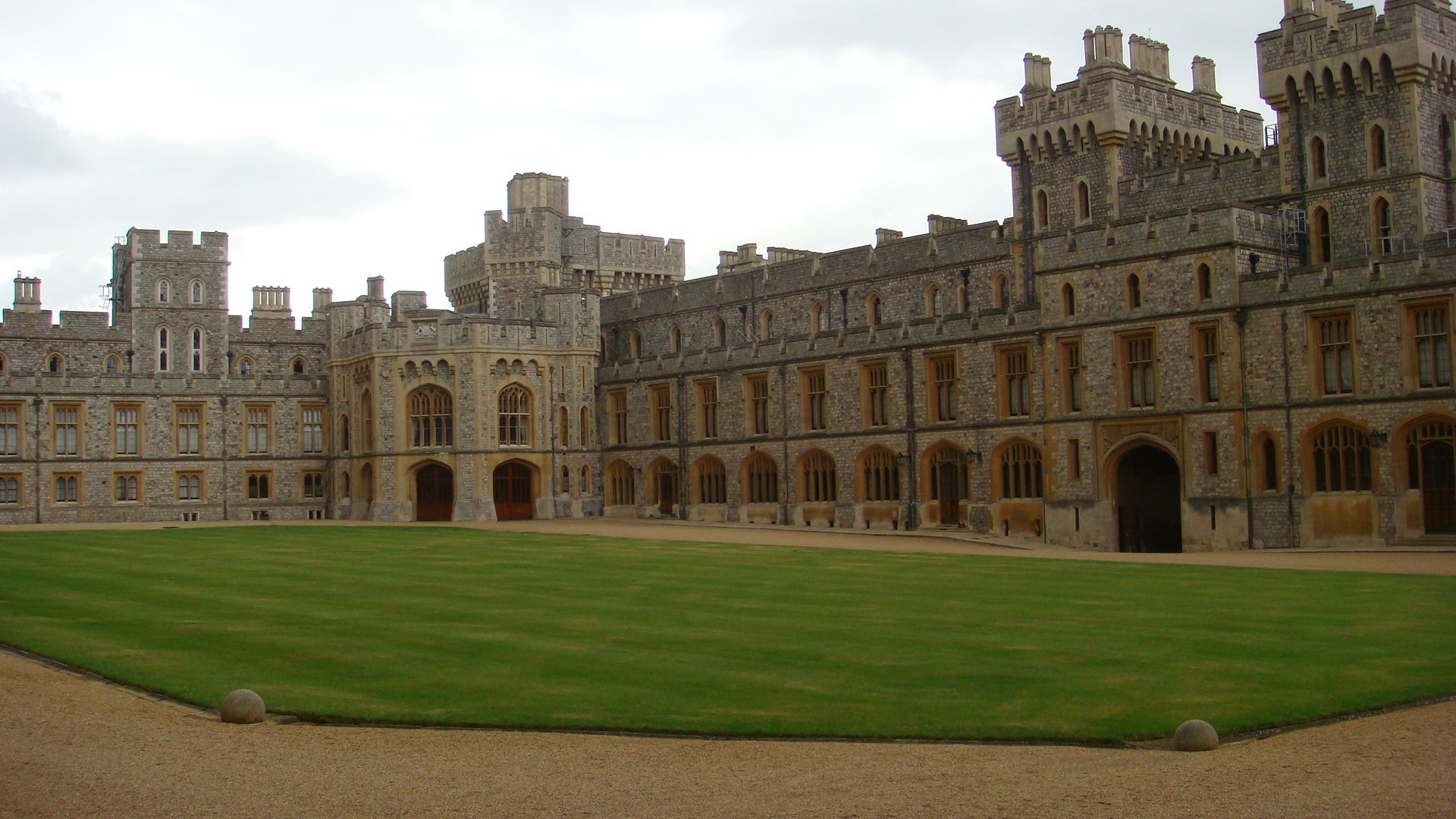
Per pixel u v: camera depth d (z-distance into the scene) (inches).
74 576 1512.1
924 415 2603.3
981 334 2491.4
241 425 3353.8
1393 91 2070.6
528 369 3117.6
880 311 2874.0
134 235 3326.8
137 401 3253.0
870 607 1207.6
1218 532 2123.5
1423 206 2044.8
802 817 570.6
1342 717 772.0
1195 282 2156.7
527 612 1187.9
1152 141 2471.7
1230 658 926.4
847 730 740.0
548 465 3125.0
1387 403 1948.8
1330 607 1186.6
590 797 604.4
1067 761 672.4
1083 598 1267.2
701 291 3270.2
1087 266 2303.2
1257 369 2089.1
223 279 3403.1
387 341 3073.3
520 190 3816.4
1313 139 2171.5
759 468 2955.2
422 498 3068.4
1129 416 2236.7
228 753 688.4
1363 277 1978.3
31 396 3139.8
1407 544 1909.4
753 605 1229.7
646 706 794.8
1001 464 2482.8
